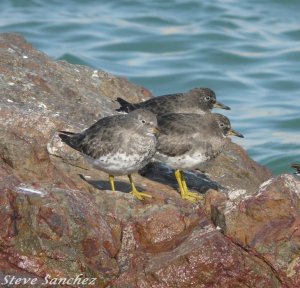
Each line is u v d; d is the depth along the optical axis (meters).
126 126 16.09
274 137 30.06
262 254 13.86
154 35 38.47
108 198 15.20
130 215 14.77
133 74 34.66
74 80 22.00
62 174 15.57
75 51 36.44
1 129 15.91
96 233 13.83
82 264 13.62
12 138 15.11
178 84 34.41
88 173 17.45
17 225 13.60
